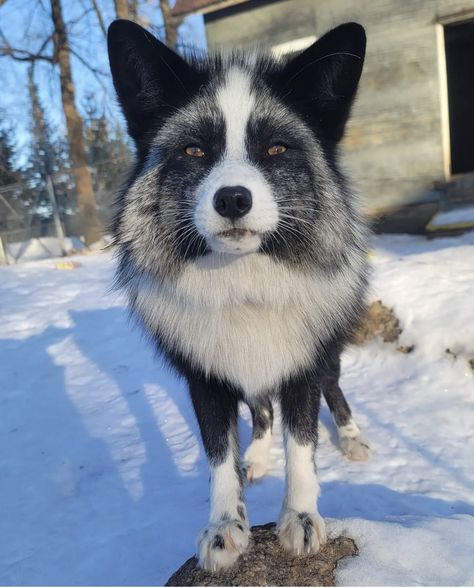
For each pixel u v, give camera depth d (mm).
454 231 1358
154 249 356
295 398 363
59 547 396
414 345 676
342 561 311
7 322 976
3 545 404
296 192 342
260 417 492
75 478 493
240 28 1648
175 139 352
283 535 324
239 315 355
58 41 2256
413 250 1229
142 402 650
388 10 1460
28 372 771
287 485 351
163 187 349
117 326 923
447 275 755
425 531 331
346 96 375
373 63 1503
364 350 709
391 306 710
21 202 2121
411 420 551
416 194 1506
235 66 377
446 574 294
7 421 626
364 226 428
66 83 2221
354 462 483
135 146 394
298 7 1561
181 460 507
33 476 501
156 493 455
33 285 1240
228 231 304
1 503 460
